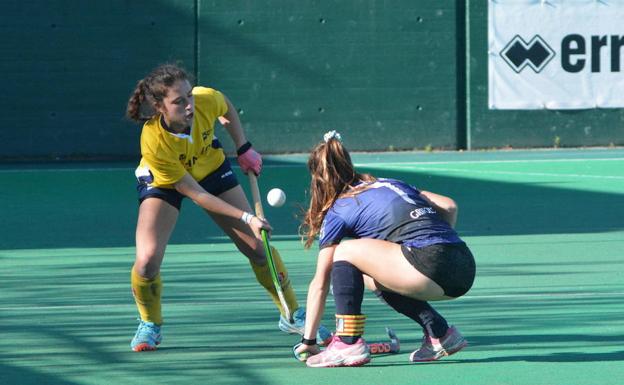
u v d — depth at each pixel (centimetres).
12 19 5647
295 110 5791
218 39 5725
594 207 3559
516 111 5850
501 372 1505
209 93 1673
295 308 1739
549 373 1496
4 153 5706
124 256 2697
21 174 4969
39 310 2023
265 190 4306
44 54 5675
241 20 5725
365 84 5791
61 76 5697
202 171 1683
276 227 3203
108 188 4366
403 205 1521
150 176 1650
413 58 5791
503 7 5784
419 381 1462
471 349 1661
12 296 2172
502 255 2645
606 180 4312
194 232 3088
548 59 5828
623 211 3453
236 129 1755
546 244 2812
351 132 5812
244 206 1725
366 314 1953
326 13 5744
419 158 5466
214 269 2480
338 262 1532
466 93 5838
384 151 5822
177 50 5716
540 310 1966
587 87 5853
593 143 5900
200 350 1681
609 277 2312
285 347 1695
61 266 2548
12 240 2997
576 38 5828
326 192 1542
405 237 1503
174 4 5694
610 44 5847
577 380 1455
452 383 1448
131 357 1638
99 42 5688
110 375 1523
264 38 5744
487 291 2166
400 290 1509
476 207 3622
